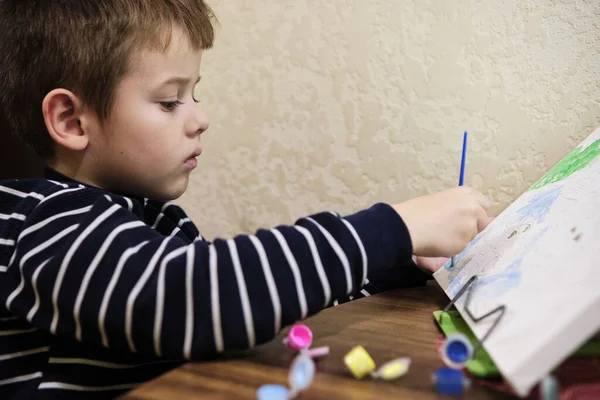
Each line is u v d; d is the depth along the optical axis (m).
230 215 1.04
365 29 0.90
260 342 0.52
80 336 0.55
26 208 0.64
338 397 0.42
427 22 0.86
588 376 0.45
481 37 0.83
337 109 0.94
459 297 0.60
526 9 0.80
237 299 0.51
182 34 0.71
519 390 0.39
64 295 0.54
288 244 0.54
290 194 0.99
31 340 0.64
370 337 0.57
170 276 0.52
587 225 0.51
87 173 0.74
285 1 0.96
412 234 0.58
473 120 0.85
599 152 0.64
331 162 0.95
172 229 0.82
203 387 0.45
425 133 0.88
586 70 0.77
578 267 0.46
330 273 0.53
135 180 0.73
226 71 1.01
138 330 0.52
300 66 0.96
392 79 0.89
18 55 0.75
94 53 0.69
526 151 0.82
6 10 0.77
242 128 1.01
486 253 0.64
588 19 0.77
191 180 1.06
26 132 0.77
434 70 0.86
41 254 0.58
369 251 0.55
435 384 0.45
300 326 0.55
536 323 0.43
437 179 0.88
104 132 0.71
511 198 0.83
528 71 0.81
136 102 0.69
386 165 0.91
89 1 0.70
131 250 0.55
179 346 0.51
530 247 0.57
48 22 0.72
